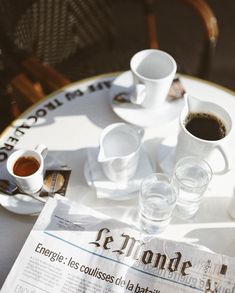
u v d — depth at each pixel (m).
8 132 0.89
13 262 0.71
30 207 0.76
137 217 0.76
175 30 1.88
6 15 1.15
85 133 0.89
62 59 1.38
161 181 0.75
